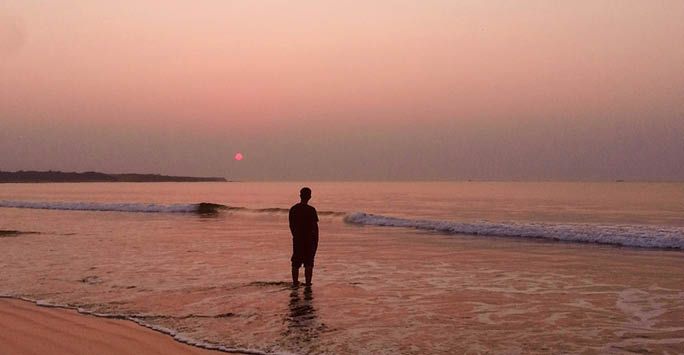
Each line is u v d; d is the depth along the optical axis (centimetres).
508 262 1288
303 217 959
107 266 1195
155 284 966
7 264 1222
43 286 938
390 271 1145
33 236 1922
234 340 600
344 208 4594
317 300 834
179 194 9538
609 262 1292
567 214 3772
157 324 668
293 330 649
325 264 1259
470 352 563
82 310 743
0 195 8712
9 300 812
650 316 732
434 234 2077
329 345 586
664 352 561
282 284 975
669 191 10181
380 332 643
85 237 1892
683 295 882
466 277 1071
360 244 1716
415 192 9862
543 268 1192
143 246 1614
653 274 1106
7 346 559
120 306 773
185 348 566
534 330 656
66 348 554
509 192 9700
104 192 11056
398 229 2331
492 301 834
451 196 7650
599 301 836
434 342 601
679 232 1850
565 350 570
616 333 641
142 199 7081
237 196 8256
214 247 1592
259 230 2228
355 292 902
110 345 570
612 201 5891
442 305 803
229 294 874
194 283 980
